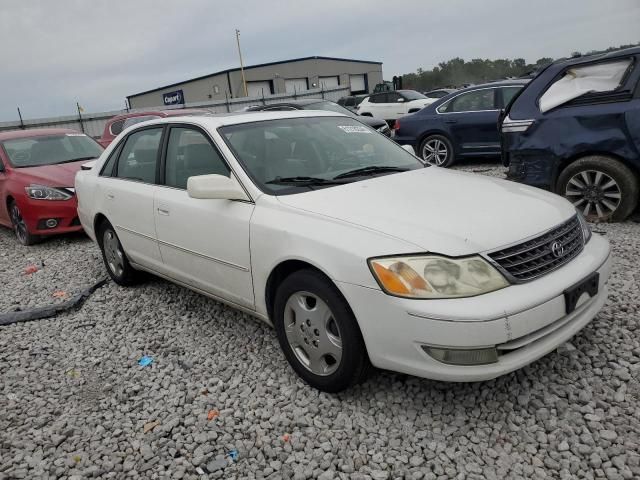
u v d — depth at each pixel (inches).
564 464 91.0
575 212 122.3
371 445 100.6
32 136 325.4
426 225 104.9
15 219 293.7
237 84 2155.5
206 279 146.2
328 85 2432.3
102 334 161.5
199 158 148.0
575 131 210.2
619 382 110.4
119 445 108.5
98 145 343.3
